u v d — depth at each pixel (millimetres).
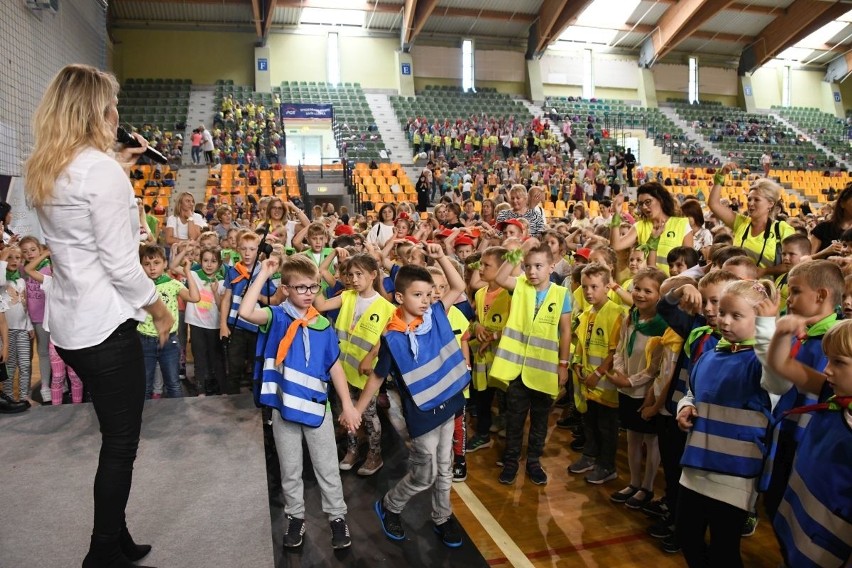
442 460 2742
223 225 7434
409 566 2574
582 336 3697
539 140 19844
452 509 3219
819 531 1739
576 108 23516
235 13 20531
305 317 2650
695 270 3615
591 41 24328
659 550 2854
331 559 2615
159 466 2930
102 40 15977
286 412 2541
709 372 2195
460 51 23234
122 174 1850
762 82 26734
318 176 16031
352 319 3578
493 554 2801
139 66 20656
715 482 2105
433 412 2613
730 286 2088
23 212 9164
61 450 3102
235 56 21359
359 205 14562
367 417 3471
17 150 9266
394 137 20016
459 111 21734
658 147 22656
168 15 20422
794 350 2297
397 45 22641
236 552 2203
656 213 4578
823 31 24891
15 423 3479
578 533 2996
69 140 1780
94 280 1811
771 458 2074
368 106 21047
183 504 2557
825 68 27031
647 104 24844
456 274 2840
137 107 18750
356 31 22188
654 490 3469
